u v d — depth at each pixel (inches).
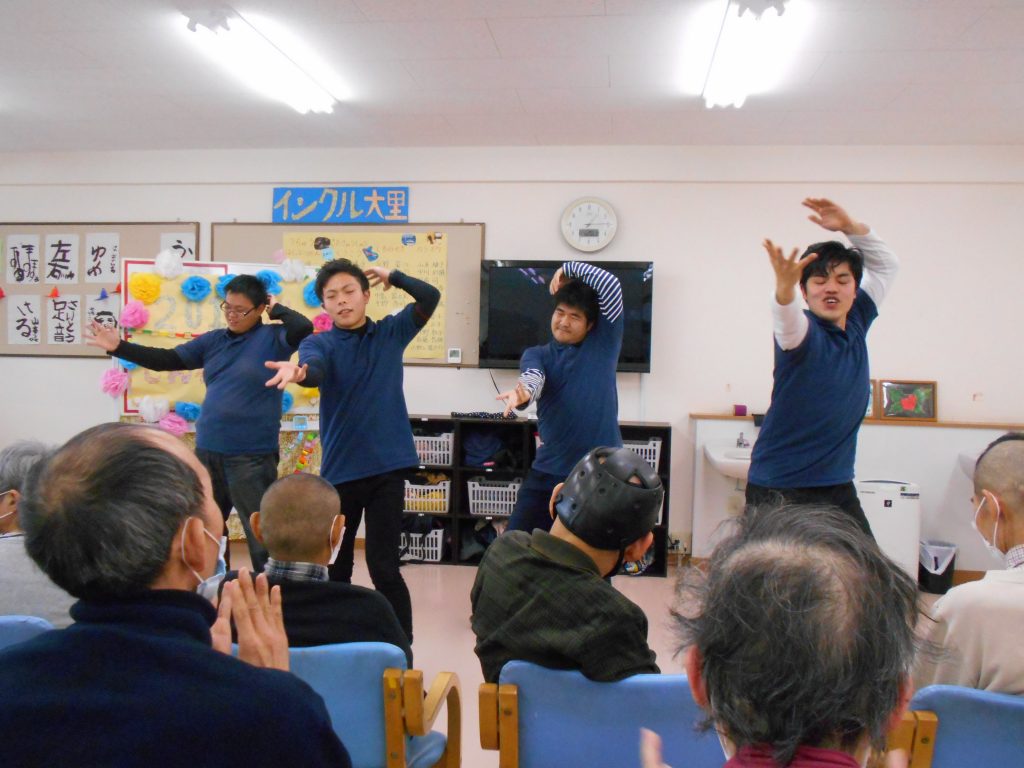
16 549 54.2
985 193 166.1
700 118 153.0
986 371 167.0
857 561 23.0
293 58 126.2
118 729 23.0
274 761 24.3
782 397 70.9
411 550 169.0
